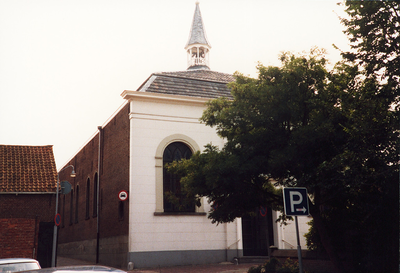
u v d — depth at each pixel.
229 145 12.70
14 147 21.91
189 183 12.62
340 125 10.73
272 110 11.52
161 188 19.22
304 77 11.52
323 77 11.53
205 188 12.60
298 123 12.10
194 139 20.42
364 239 11.83
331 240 12.53
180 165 13.51
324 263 12.84
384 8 9.64
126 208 18.91
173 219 19.09
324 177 10.45
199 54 28.31
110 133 22.83
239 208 12.90
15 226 18.22
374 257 11.45
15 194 18.50
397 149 9.51
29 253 18.09
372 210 11.24
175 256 18.72
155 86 20.98
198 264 19.06
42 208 18.86
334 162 9.90
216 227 19.89
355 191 10.48
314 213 11.93
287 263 14.20
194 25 28.81
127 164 19.45
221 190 12.52
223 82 23.50
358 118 9.80
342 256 12.31
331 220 12.70
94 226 24.19
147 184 19.02
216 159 12.07
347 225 12.22
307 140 10.66
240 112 12.14
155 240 18.55
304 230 21.33
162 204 19.05
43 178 19.72
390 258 10.87
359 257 11.88
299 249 8.93
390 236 10.91
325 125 10.59
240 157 11.99
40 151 22.09
